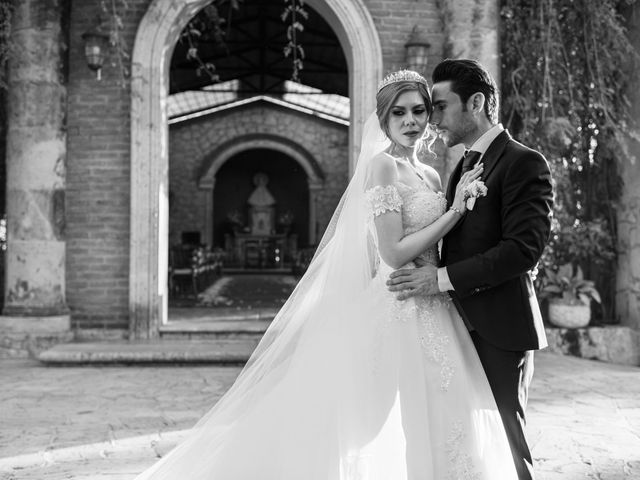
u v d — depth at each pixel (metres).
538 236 2.10
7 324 6.71
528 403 4.84
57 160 6.88
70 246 7.12
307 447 2.36
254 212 22.88
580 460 3.53
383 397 2.31
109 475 3.23
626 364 7.03
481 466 2.19
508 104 7.35
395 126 2.44
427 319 2.33
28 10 6.75
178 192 21.92
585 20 7.21
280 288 14.19
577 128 7.37
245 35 14.98
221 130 22.06
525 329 2.19
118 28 7.12
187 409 4.57
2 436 3.89
